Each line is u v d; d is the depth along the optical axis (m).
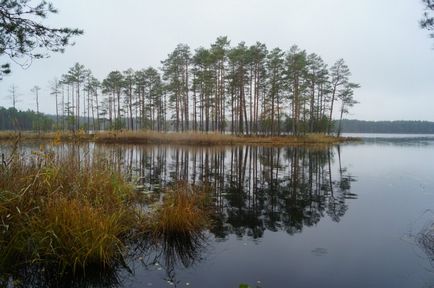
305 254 3.95
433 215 5.76
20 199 3.75
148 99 41.06
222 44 29.61
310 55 35.19
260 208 6.26
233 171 11.31
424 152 21.78
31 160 5.04
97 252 3.37
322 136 32.00
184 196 5.45
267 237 4.57
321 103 38.44
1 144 6.74
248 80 31.22
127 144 23.42
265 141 27.80
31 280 3.18
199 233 4.65
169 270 3.47
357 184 9.16
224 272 3.42
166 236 4.41
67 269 3.29
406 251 4.05
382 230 4.91
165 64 33.44
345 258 3.82
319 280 3.26
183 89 33.38
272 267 3.55
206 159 14.96
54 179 4.64
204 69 31.14
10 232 3.43
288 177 10.29
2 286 2.98
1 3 4.23
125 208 4.75
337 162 14.82
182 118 34.94
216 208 6.18
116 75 40.38
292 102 33.75
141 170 11.02
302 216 5.72
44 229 3.45
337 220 5.47
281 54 29.75
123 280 3.23
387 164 14.27
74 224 3.50
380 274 3.39
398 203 6.77
